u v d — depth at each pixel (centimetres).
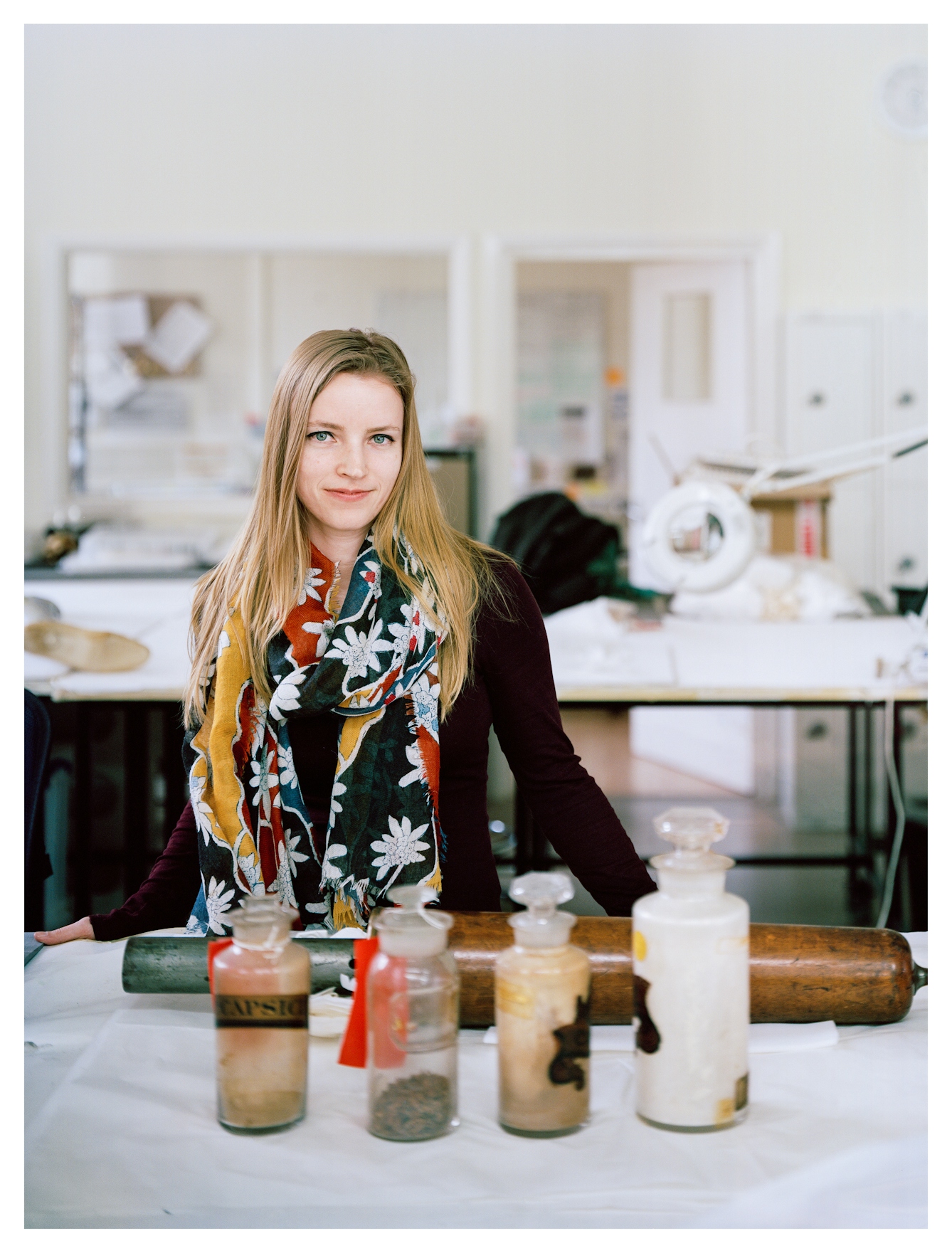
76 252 487
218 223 471
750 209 469
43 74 464
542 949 96
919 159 467
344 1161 93
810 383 470
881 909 324
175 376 506
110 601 402
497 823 388
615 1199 89
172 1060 108
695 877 96
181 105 467
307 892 134
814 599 330
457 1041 97
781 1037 109
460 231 471
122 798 347
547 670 139
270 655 132
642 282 539
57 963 129
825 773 403
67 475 500
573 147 467
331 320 497
